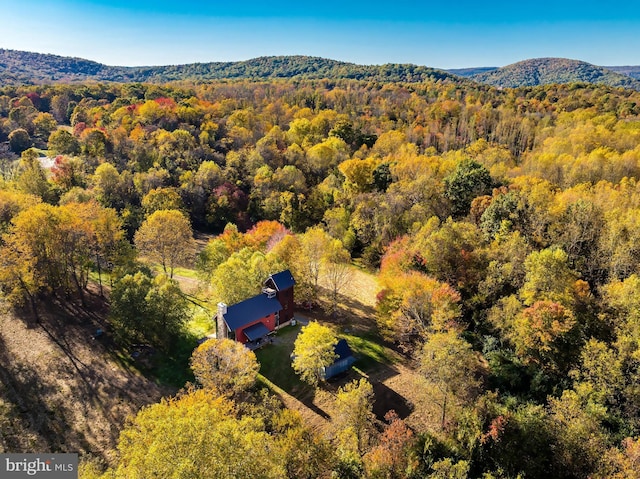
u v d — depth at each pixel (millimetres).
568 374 41875
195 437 24094
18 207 66312
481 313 52062
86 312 59875
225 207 97688
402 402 45250
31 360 49812
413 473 33375
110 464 38188
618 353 40406
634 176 75000
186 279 72062
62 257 59719
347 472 32469
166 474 22719
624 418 37219
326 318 60812
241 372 41438
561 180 81812
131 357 51500
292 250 62406
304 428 34031
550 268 48188
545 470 34750
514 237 54125
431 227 62562
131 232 83500
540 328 43688
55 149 110188
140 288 50594
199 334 55344
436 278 55375
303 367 45000
